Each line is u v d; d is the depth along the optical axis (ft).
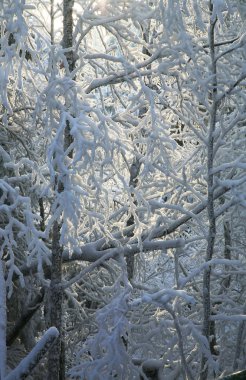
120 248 24.40
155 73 24.08
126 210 27.66
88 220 23.67
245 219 29.27
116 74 23.73
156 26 26.99
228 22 27.27
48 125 22.86
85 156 20.35
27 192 28.35
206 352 21.38
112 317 23.36
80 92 21.66
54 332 15.56
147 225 25.98
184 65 24.75
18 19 21.06
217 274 26.35
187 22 26.86
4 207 22.30
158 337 26.40
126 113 24.45
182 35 22.12
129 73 23.45
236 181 21.67
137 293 32.73
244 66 21.86
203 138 22.47
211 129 22.27
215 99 22.29
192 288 32.01
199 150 26.03
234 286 31.73
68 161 21.40
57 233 22.22
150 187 26.30
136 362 24.56
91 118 22.45
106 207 23.54
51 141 22.16
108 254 24.18
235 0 23.25
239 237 32.07
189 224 28.09
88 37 27.14
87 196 22.17
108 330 22.86
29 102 28.30
